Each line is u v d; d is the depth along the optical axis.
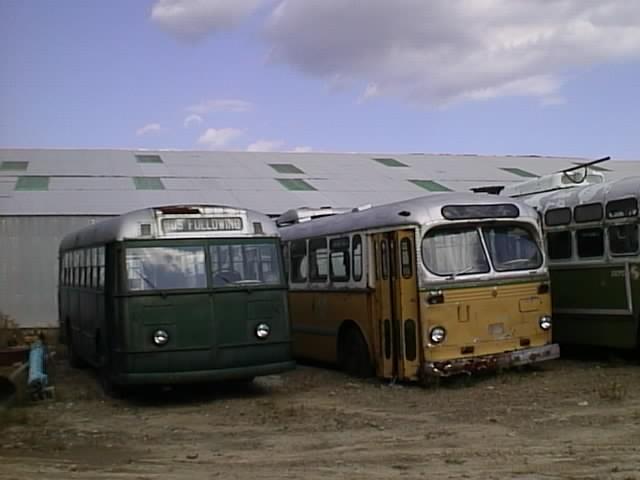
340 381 15.65
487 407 12.33
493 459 9.12
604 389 13.12
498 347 14.23
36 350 15.70
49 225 27.78
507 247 14.57
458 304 14.07
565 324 16.83
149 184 32.47
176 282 13.62
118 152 40.34
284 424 11.85
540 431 10.52
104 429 12.02
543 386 13.83
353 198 32.41
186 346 13.48
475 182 36.69
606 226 15.75
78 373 18.83
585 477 8.19
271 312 14.05
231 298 13.81
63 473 9.09
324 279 17.16
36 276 27.52
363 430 11.14
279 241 14.49
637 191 15.08
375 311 15.11
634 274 15.16
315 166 39.06
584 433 10.28
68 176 33.34
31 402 14.70
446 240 14.24
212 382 14.76
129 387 14.82
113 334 13.75
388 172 38.25
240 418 12.53
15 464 9.66
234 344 13.71
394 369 14.57
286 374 17.14
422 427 11.15
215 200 30.50
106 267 14.20
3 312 27.19
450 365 13.89
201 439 11.08
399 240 14.35
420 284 13.98
